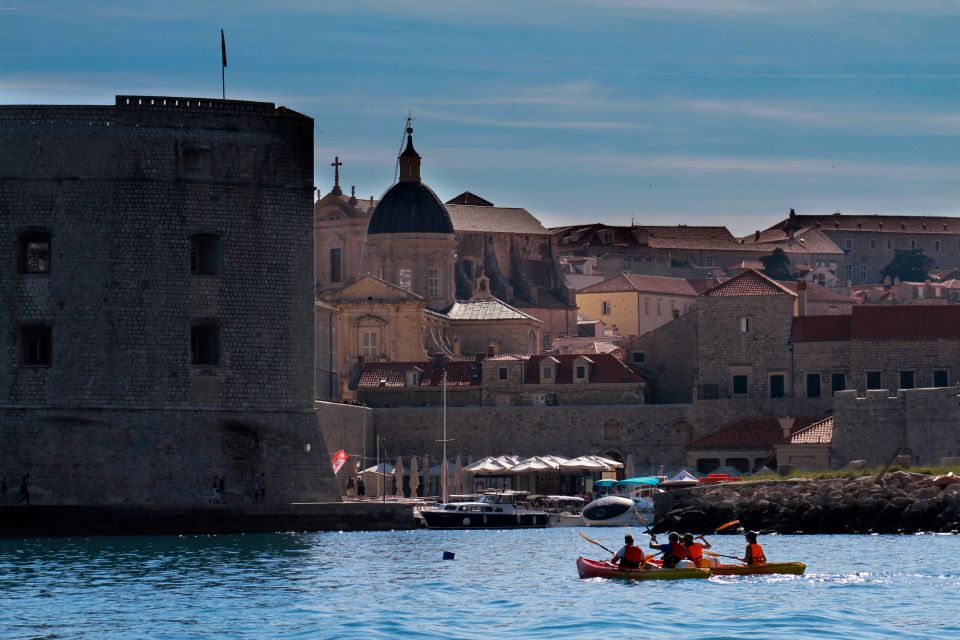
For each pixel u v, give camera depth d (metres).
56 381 193.75
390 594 137.38
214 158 196.62
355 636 118.88
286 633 120.50
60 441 192.88
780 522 198.88
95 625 123.88
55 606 131.75
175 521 188.62
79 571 152.12
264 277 198.75
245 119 198.38
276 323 199.50
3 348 194.75
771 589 138.00
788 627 120.81
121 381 193.75
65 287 193.88
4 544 178.12
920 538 187.50
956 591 136.50
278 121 199.88
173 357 194.88
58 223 193.62
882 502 197.75
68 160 193.75
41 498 191.50
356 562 160.00
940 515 195.75
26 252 195.50
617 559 147.38
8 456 192.88
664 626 121.62
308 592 138.75
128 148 194.12
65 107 194.25
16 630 122.12
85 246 193.88
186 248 195.50
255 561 160.50
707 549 157.00
